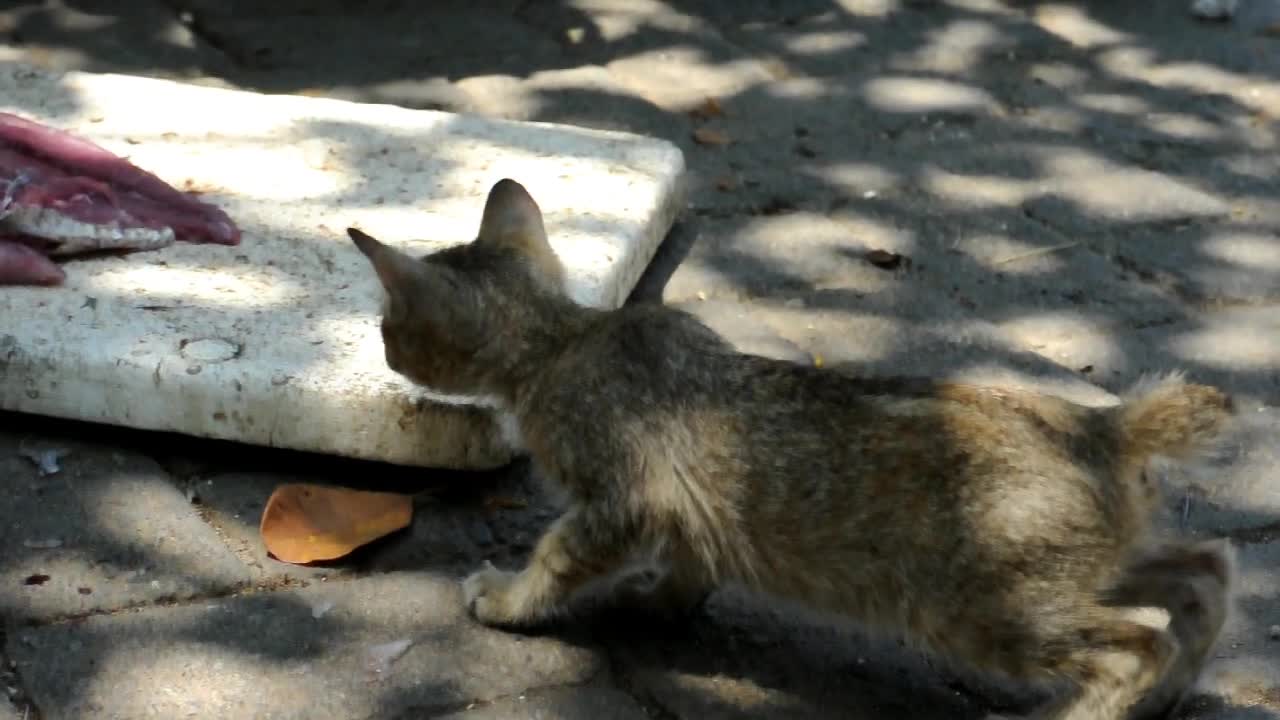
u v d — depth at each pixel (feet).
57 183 5.05
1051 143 6.30
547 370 4.44
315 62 6.49
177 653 4.37
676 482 4.30
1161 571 4.33
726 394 4.31
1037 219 5.88
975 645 4.19
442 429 4.72
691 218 5.79
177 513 4.67
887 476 4.18
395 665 4.39
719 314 5.40
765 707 4.38
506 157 5.61
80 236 5.00
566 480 4.40
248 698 4.30
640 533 4.35
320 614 4.48
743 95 6.49
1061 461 4.15
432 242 5.20
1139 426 4.17
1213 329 5.44
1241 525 4.81
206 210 5.17
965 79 6.68
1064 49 6.93
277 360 4.76
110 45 6.49
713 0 7.18
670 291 5.48
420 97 6.33
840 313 5.43
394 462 4.76
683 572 4.44
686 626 4.54
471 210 5.36
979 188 6.02
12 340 4.75
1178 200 6.00
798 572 4.27
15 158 5.12
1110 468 4.17
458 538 4.69
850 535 4.21
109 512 4.66
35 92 5.72
